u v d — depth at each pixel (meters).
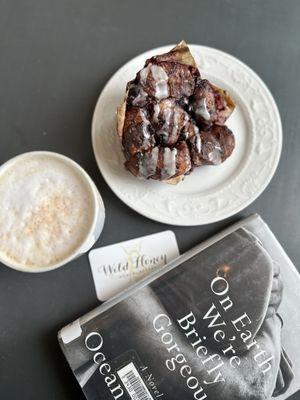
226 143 0.31
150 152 0.30
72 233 0.29
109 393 0.31
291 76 0.36
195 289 0.32
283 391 0.31
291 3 0.36
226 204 0.33
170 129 0.30
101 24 0.35
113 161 0.33
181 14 0.36
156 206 0.32
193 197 0.33
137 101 0.30
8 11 0.35
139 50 0.35
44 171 0.30
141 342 0.31
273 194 0.34
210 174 0.33
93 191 0.29
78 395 0.32
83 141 0.34
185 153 0.30
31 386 0.32
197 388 0.31
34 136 0.34
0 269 0.33
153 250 0.33
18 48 0.35
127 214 0.33
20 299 0.33
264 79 0.35
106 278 0.33
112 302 0.31
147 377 0.31
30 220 0.29
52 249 0.29
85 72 0.35
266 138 0.34
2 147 0.34
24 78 0.34
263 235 0.32
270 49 0.36
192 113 0.31
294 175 0.35
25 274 0.33
